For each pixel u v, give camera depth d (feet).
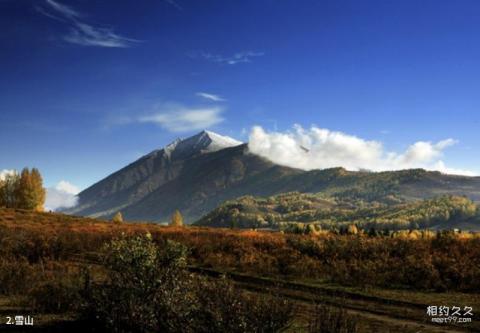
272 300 30.14
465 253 76.13
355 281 61.62
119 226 192.85
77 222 222.89
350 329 29.35
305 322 38.40
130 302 33.35
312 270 70.23
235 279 67.21
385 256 78.13
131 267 35.96
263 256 84.38
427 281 59.00
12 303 44.16
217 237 120.67
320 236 106.11
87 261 79.51
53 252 80.28
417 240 92.32
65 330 35.19
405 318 42.52
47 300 42.11
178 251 38.22
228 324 28.68
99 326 35.63
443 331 37.78
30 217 222.69
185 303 31.89
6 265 54.95
